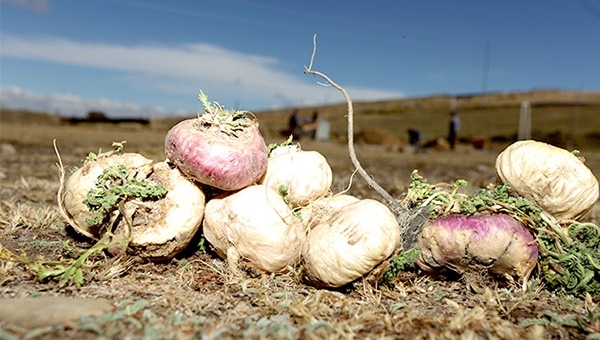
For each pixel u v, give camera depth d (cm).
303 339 18
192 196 24
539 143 26
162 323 18
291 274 23
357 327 19
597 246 25
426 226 24
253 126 25
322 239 22
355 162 26
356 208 23
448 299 22
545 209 26
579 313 22
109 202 23
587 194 26
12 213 33
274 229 23
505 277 24
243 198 23
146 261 25
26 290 21
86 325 17
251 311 20
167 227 24
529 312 21
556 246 24
